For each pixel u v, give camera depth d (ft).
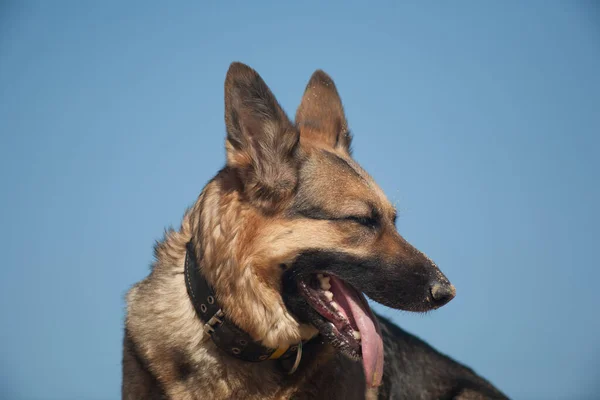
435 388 25.86
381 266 18.81
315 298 18.80
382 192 19.94
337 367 19.71
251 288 18.21
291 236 18.39
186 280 18.81
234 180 18.79
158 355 18.75
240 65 18.65
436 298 18.94
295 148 18.97
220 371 18.47
